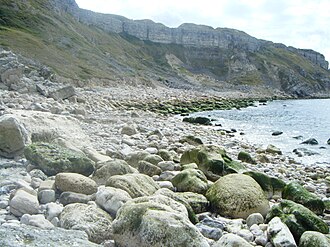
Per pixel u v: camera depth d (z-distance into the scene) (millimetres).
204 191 8992
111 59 88750
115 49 111438
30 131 11562
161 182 9359
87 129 18188
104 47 106125
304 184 12656
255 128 30422
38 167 9250
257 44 167375
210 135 23688
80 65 66188
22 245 4664
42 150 9562
